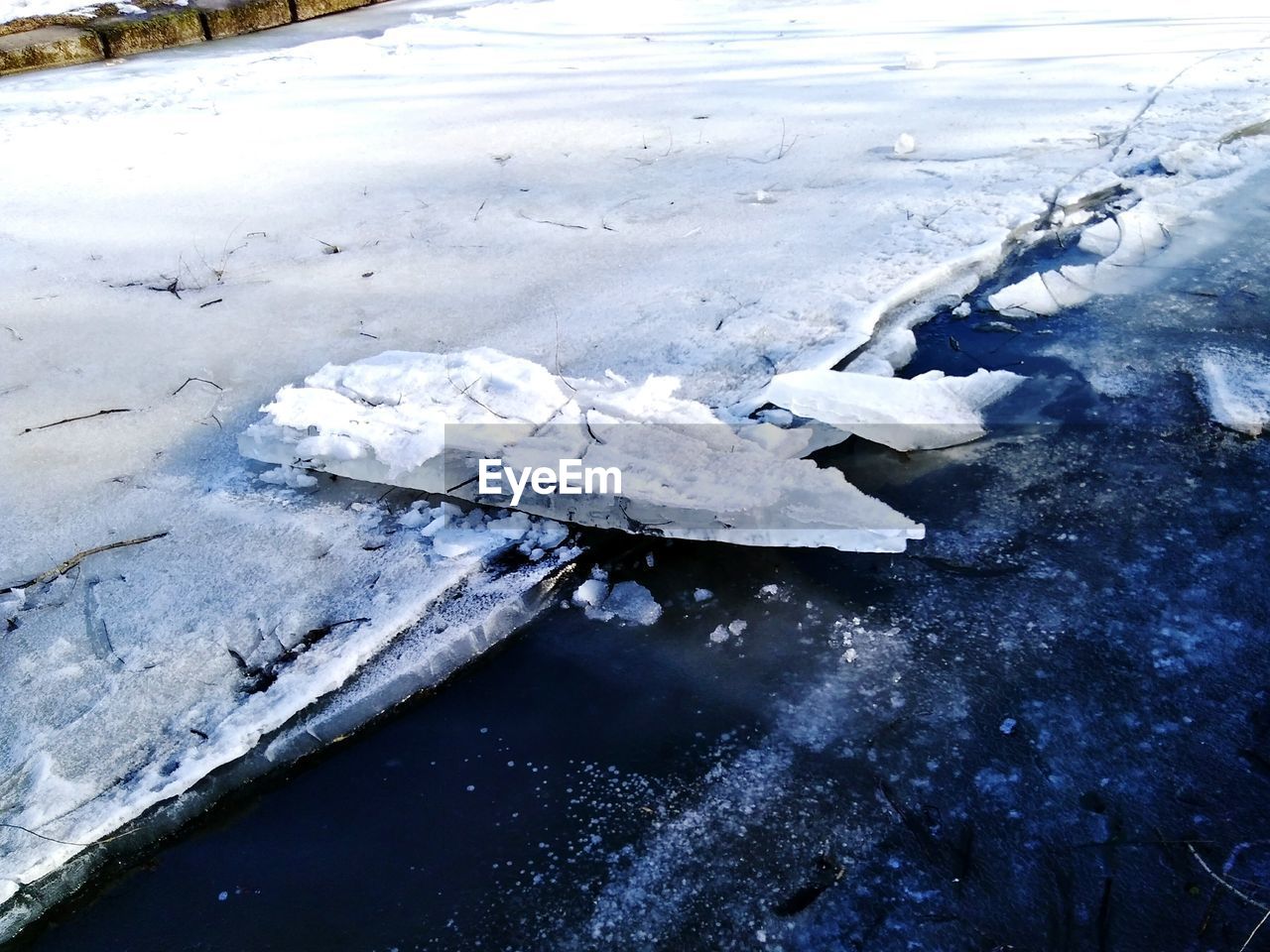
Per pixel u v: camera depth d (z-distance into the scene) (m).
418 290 4.45
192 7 9.34
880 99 6.77
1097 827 2.24
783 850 2.24
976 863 2.19
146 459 3.45
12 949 2.15
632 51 8.61
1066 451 3.41
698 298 4.24
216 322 4.26
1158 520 3.09
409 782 2.44
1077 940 2.04
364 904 2.19
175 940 2.15
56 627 2.79
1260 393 3.59
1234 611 2.76
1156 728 2.46
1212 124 5.79
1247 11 8.68
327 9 10.38
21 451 3.49
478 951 2.09
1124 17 8.71
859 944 2.06
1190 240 4.67
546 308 4.24
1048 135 5.84
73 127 6.73
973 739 2.46
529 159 6.01
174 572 2.96
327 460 3.27
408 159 6.07
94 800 2.32
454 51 8.79
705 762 2.45
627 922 2.12
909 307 4.19
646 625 2.83
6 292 4.55
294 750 2.50
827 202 5.15
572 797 2.38
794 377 3.47
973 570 2.95
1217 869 2.15
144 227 5.18
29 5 9.02
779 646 2.75
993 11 9.25
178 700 2.56
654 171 5.74
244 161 6.09
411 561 2.97
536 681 2.69
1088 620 2.76
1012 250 4.66
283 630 2.74
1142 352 3.90
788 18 9.48
